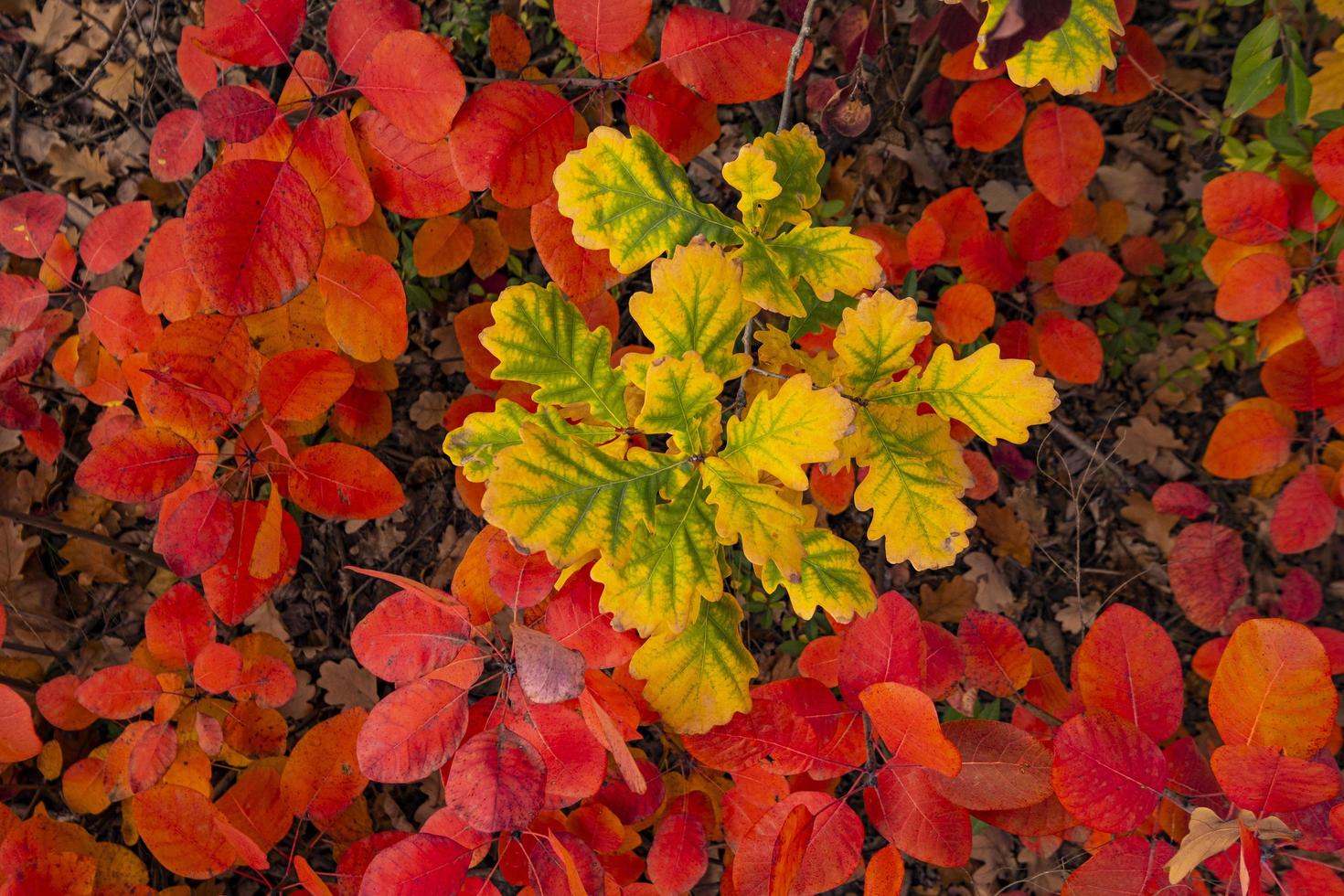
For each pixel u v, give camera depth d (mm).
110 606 1618
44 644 1578
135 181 1671
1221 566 1252
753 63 978
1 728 1188
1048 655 1570
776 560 838
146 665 1260
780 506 844
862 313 868
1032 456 1637
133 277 1667
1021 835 1033
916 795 969
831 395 833
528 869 1018
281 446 1057
